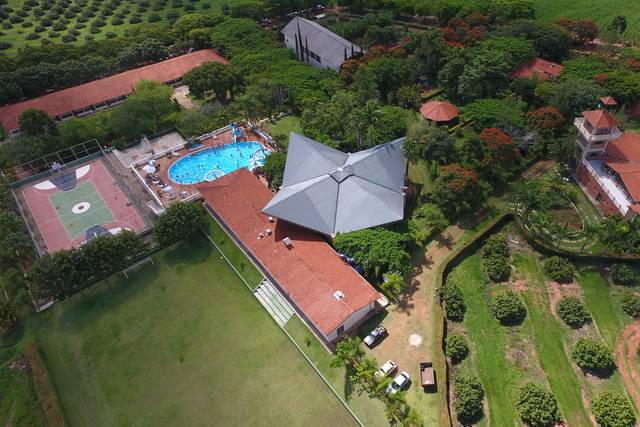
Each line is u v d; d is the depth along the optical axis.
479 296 65.75
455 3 139.38
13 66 127.25
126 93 121.44
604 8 139.50
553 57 118.31
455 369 57.06
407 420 51.41
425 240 73.81
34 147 95.94
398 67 108.88
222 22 149.12
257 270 72.06
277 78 112.69
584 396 53.53
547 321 61.72
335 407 55.16
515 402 53.19
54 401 58.50
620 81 96.56
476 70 99.62
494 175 80.69
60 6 184.00
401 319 63.00
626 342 58.59
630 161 79.94
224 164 97.38
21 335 67.00
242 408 56.28
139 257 76.88
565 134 88.00
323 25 148.12
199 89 113.19
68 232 83.75
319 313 60.25
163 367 61.41
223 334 64.75
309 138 89.31
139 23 170.62
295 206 72.19
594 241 71.75
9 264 76.12
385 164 79.62
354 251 66.81
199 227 79.00
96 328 67.00
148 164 97.31
